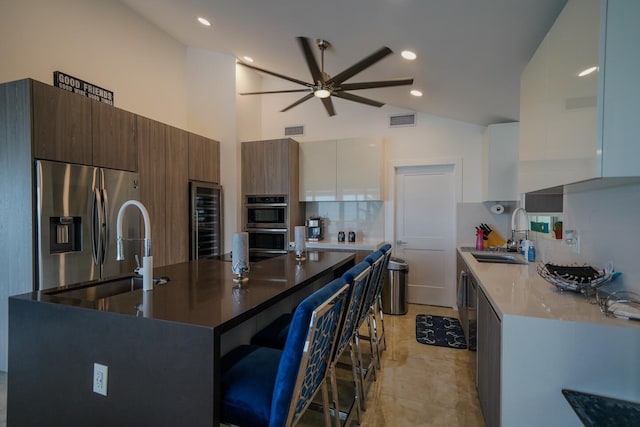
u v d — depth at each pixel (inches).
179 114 185.6
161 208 146.3
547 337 53.2
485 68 100.6
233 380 52.9
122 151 128.0
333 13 91.4
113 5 148.7
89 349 51.2
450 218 180.5
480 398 85.1
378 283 103.0
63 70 128.3
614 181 53.7
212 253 177.3
